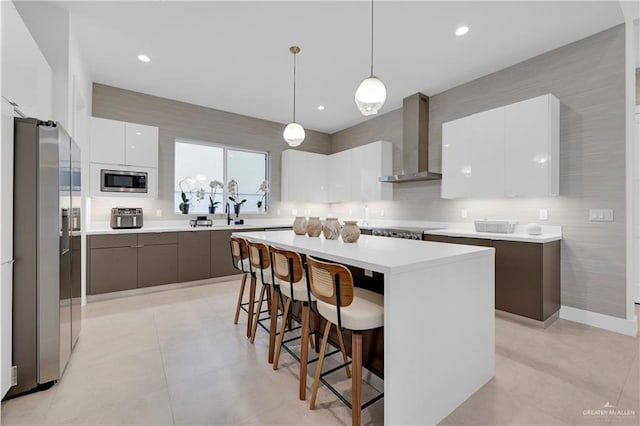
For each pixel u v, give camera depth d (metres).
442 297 1.55
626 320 2.59
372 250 1.78
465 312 1.69
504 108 3.13
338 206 6.19
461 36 2.84
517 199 3.35
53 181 1.78
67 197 1.98
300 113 5.13
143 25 2.71
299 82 3.89
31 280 1.73
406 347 1.37
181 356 2.18
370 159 4.98
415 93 4.18
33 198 1.73
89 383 1.84
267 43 2.98
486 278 1.84
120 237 3.60
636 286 3.37
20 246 1.70
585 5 2.39
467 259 1.69
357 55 3.20
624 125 2.61
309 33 2.82
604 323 2.70
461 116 3.89
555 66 3.04
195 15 2.57
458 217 3.98
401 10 2.47
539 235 2.99
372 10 2.47
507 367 2.04
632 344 2.38
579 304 2.85
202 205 4.89
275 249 1.93
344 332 2.03
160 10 2.51
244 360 2.13
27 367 1.72
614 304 2.65
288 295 1.87
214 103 4.64
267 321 2.87
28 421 1.51
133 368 2.01
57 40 2.49
